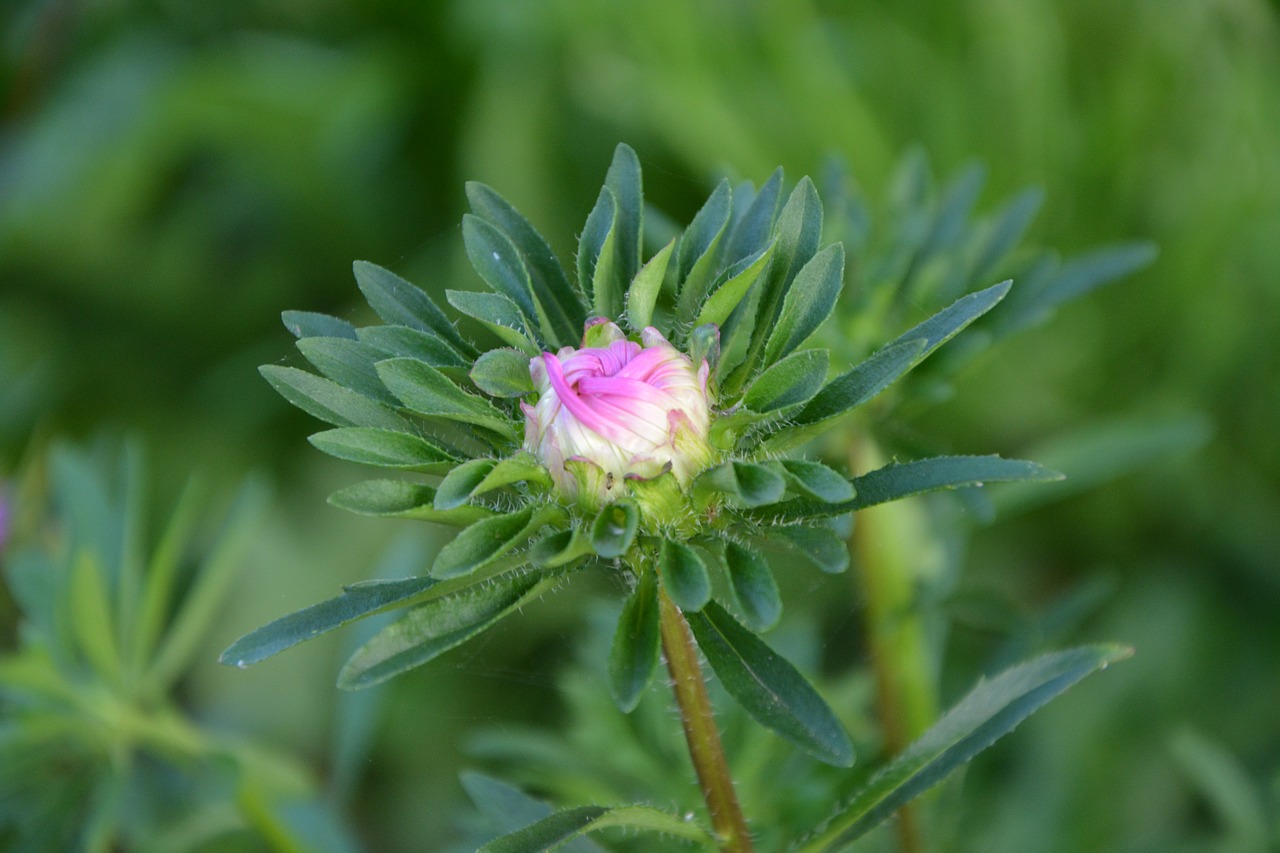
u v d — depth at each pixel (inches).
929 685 21.1
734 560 17.1
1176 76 32.6
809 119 33.8
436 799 30.3
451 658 28.6
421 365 17.5
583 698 21.4
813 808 20.5
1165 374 33.1
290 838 21.1
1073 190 33.5
